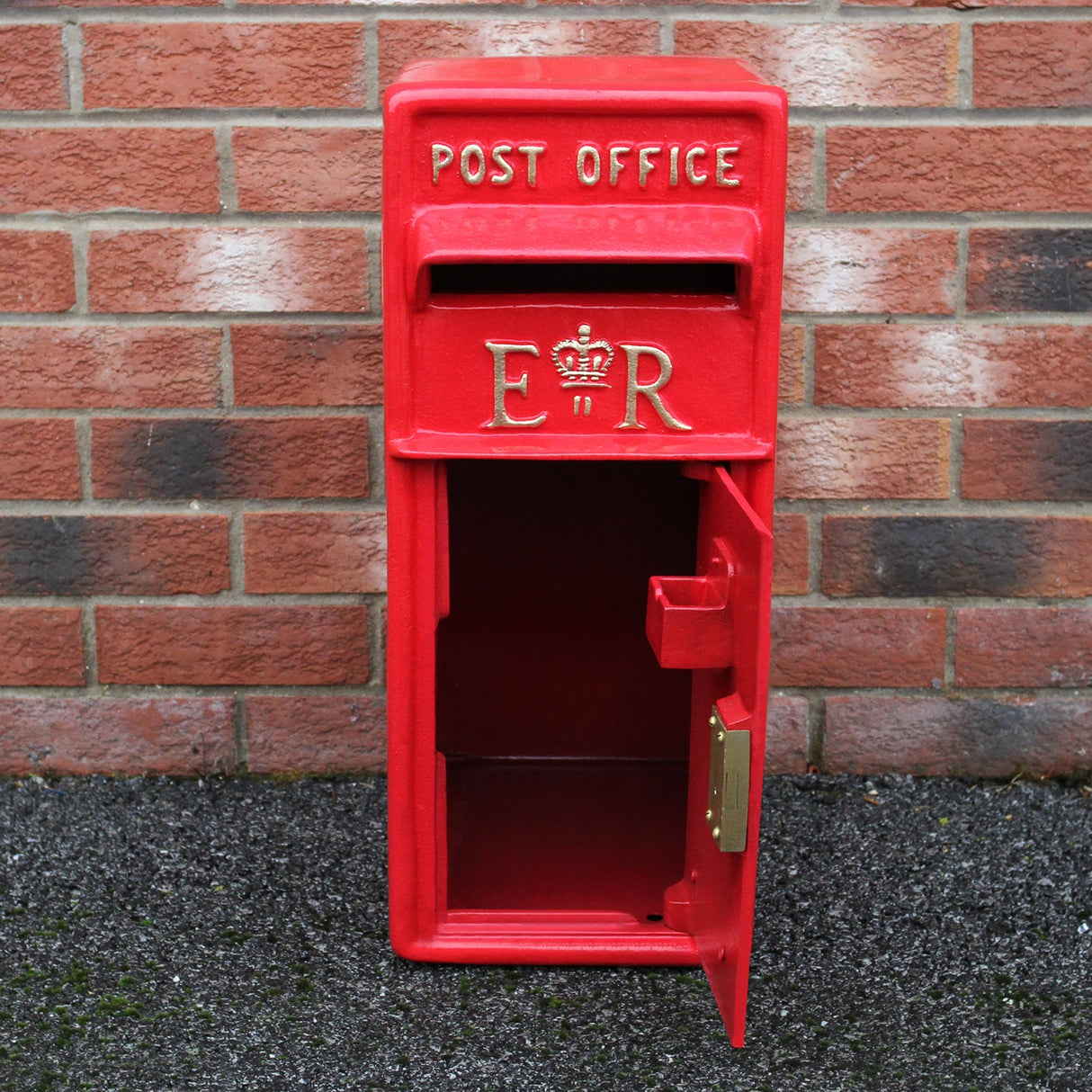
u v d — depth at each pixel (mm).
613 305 1319
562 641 2016
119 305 1859
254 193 1835
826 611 1953
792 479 1918
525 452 1339
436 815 1494
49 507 1919
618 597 1996
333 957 1543
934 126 1825
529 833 1812
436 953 1516
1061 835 1816
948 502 1923
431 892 1506
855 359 1883
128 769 2002
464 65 1484
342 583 1946
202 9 1792
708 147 1277
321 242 1848
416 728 1458
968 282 1860
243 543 1931
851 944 1568
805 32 1806
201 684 1976
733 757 1261
